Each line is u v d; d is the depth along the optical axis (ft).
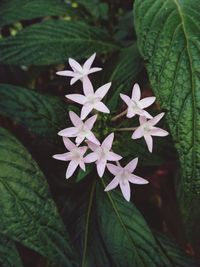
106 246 0.39
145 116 0.34
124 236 0.38
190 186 0.33
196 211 0.43
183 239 0.52
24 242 0.33
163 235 0.42
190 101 0.32
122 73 0.41
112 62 0.43
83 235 0.40
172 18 0.35
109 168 0.34
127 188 0.34
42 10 0.46
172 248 0.41
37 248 0.33
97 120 0.36
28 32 0.41
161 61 0.33
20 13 0.45
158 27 0.35
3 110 0.37
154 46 0.34
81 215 0.41
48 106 0.38
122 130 0.36
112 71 0.42
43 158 0.44
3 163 0.34
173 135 0.32
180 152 0.32
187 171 0.32
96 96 0.34
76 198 0.42
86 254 0.39
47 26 0.42
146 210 0.53
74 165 0.34
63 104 0.38
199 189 0.33
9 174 0.34
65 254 0.34
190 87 0.33
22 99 0.38
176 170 0.46
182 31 0.34
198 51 0.33
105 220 0.39
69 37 0.42
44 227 0.34
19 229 0.33
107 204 0.39
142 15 0.36
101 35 0.44
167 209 0.53
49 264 0.36
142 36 0.35
